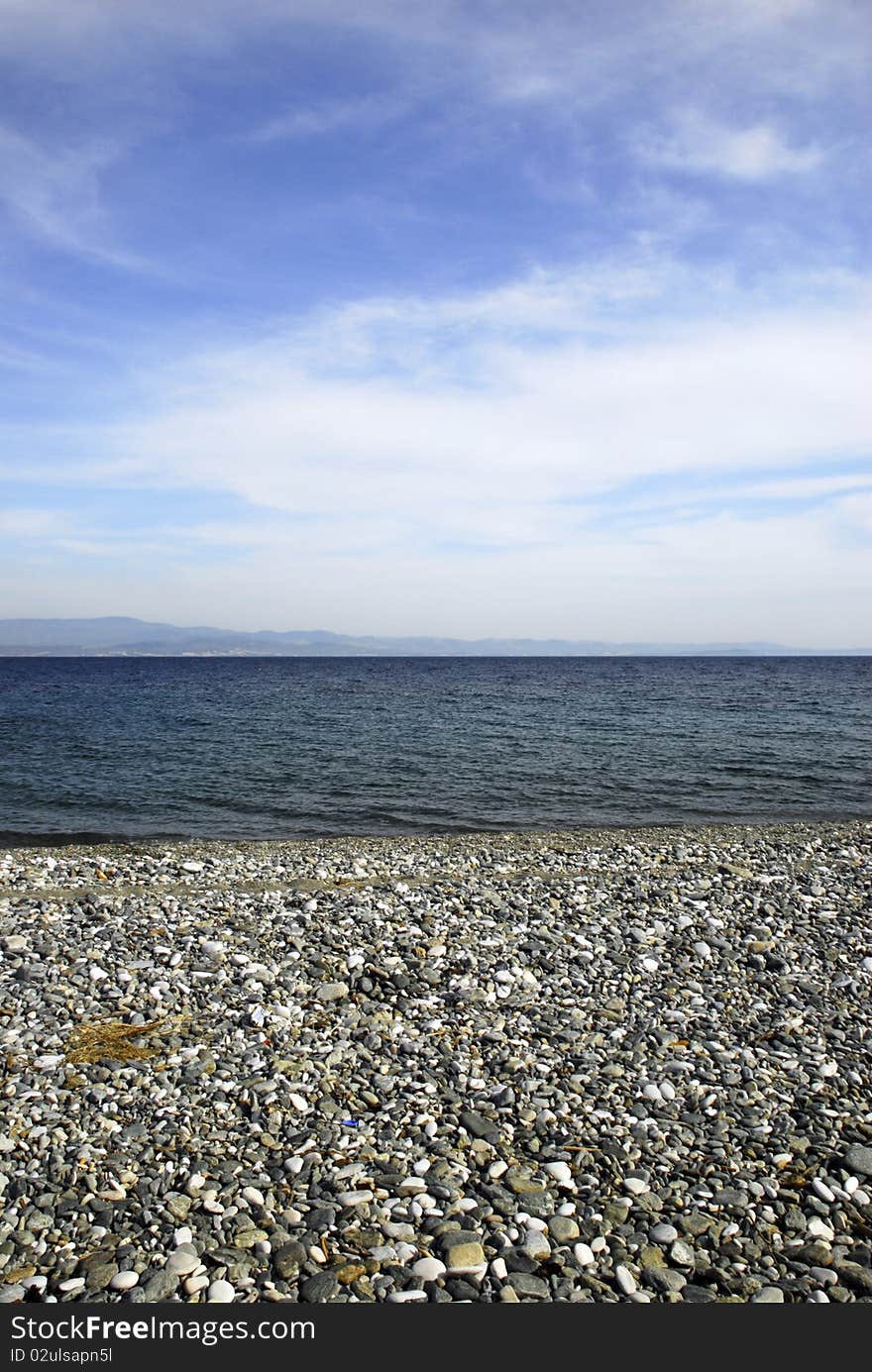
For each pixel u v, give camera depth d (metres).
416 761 34.59
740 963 11.48
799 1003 10.09
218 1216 6.03
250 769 32.53
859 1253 5.77
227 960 11.18
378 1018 9.41
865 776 31.73
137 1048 8.64
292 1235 5.88
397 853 19.20
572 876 16.22
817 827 23.19
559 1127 7.28
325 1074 8.15
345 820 24.14
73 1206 6.11
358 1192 6.29
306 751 37.28
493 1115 7.46
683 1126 7.34
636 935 12.41
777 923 13.09
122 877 15.96
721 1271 5.57
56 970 10.71
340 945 11.66
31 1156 6.70
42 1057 8.30
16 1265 5.55
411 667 195.88
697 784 30.05
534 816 24.86
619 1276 5.52
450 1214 6.10
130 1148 6.84
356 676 132.38
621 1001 10.13
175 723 49.50
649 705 64.00
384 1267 5.59
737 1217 6.13
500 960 11.28
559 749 38.16
